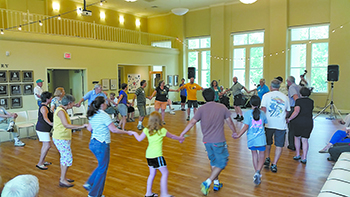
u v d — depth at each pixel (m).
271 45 12.16
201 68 14.89
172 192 3.57
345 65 10.49
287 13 11.84
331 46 10.74
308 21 11.38
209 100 3.46
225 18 13.57
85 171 4.43
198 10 14.56
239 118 9.15
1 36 7.86
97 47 10.62
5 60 8.02
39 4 11.41
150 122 3.21
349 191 2.35
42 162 4.54
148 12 15.42
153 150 3.22
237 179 4.02
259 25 12.61
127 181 3.99
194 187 3.74
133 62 12.19
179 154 5.36
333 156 4.19
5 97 8.09
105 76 10.99
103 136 3.16
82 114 8.94
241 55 13.42
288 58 12.09
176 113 11.10
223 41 13.58
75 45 9.84
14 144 6.24
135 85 14.91
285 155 5.19
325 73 11.30
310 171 4.30
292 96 5.14
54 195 3.51
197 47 14.94
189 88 9.04
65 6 12.32
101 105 3.21
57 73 11.68
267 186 3.74
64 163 3.76
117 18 14.94
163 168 3.21
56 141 3.71
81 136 7.09
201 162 4.86
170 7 14.28
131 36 15.75
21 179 1.33
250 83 13.26
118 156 5.29
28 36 8.46
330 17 10.73
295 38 11.89
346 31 10.37
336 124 8.30
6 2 10.39
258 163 3.75
